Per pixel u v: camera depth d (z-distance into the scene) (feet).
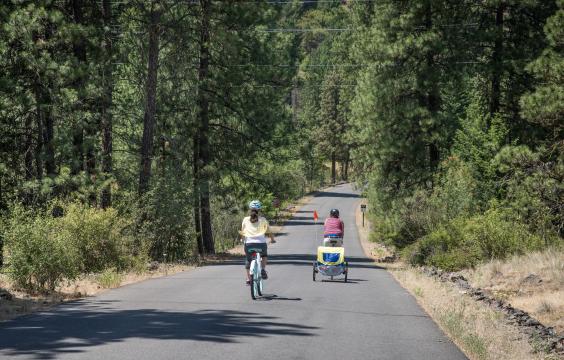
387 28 159.53
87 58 124.36
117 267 93.30
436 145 158.92
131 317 49.08
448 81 154.10
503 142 141.59
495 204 123.03
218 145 163.53
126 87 143.13
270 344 39.19
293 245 226.99
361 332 45.27
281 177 174.60
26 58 105.40
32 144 116.88
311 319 50.42
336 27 393.70
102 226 90.63
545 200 114.11
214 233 227.40
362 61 173.06
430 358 37.50
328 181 611.88
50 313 51.55
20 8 108.68
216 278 89.20
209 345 38.19
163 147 154.51
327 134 583.17
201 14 139.95
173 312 52.21
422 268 114.83
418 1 151.33
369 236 235.40
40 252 65.26
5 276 76.23
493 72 147.13
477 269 100.78
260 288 63.62
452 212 139.74
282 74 165.58
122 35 134.41
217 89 159.22
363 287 80.07
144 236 112.78
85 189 108.27
